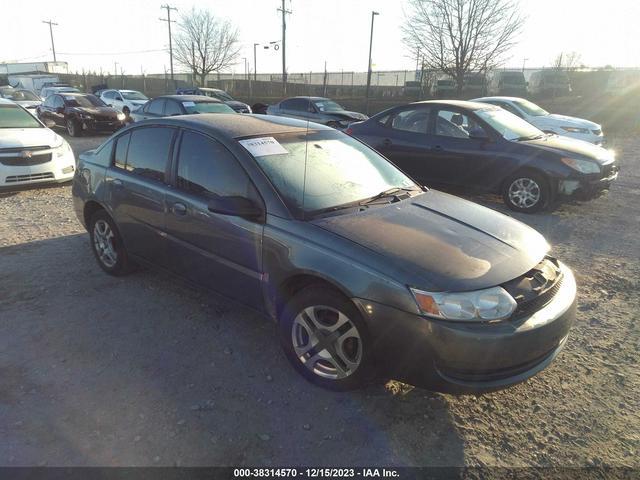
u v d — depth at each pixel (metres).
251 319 3.83
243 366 3.22
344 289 2.70
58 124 17.34
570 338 3.70
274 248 3.04
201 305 4.03
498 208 7.48
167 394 2.92
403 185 3.90
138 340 3.50
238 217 3.23
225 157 3.42
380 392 3.00
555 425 2.77
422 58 26.44
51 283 4.39
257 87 41.75
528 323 2.60
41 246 5.35
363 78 41.69
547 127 11.95
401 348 2.59
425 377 2.59
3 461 2.40
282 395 2.95
